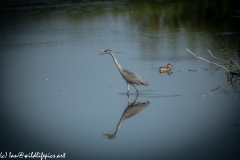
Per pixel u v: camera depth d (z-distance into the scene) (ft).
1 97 51.26
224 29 82.84
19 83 56.18
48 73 60.03
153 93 51.03
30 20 98.84
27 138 41.57
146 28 87.40
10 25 94.32
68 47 74.28
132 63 63.05
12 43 78.54
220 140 39.09
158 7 108.78
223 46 69.87
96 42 77.15
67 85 54.70
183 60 63.57
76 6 115.34
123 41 77.15
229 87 52.08
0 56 69.72
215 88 51.90
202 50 68.33
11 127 43.73
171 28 86.58
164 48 71.05
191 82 54.13
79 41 78.38
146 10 106.11
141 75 57.31
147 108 46.83
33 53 70.95
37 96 51.39
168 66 58.39
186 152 37.63
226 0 111.55
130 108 46.93
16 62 66.03
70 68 61.93
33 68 62.64
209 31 81.87
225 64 60.70
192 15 97.81
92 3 119.55
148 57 65.98
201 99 48.57
